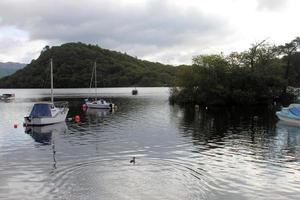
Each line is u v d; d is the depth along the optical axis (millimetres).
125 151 44156
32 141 51938
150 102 127812
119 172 34844
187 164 37875
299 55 132000
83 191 29688
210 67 114562
